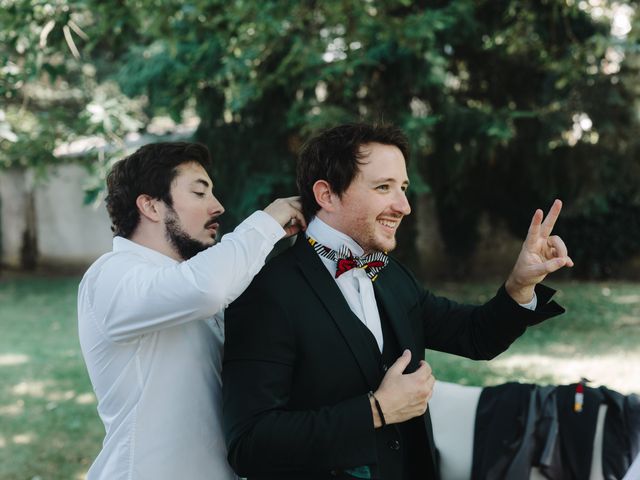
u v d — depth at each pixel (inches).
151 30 205.5
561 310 69.4
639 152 411.2
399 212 66.7
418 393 62.5
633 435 105.8
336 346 65.1
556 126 396.2
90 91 516.4
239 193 387.5
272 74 272.8
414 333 73.7
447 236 501.0
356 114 365.1
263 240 65.9
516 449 107.7
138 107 473.7
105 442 69.7
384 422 61.8
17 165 540.7
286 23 243.0
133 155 74.2
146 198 72.6
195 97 373.4
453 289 463.2
